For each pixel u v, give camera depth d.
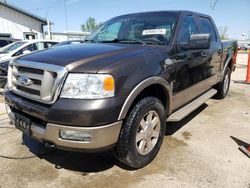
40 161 2.97
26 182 2.57
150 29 3.50
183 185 2.49
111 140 2.34
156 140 2.96
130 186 2.49
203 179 2.58
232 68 6.06
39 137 2.43
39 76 2.36
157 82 2.73
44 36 21.81
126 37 3.63
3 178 2.63
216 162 2.91
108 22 4.21
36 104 2.40
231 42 5.76
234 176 2.64
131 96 2.39
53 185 2.52
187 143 3.42
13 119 2.75
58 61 2.35
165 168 2.79
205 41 3.40
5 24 18.23
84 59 2.38
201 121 4.33
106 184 2.53
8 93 2.83
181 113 3.46
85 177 2.65
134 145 2.60
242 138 3.61
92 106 2.16
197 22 4.07
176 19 3.47
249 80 8.25
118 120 2.32
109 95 2.24
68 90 2.22
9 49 8.52
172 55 3.06
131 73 2.44
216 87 5.56
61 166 2.87
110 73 2.27
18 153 3.16
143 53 2.72
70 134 2.23
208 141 3.49
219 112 4.86
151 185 2.50
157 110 2.87
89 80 2.21
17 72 2.67
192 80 3.66
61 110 2.18
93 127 2.19
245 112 4.89
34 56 2.65
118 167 2.84
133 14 4.02
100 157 3.06
